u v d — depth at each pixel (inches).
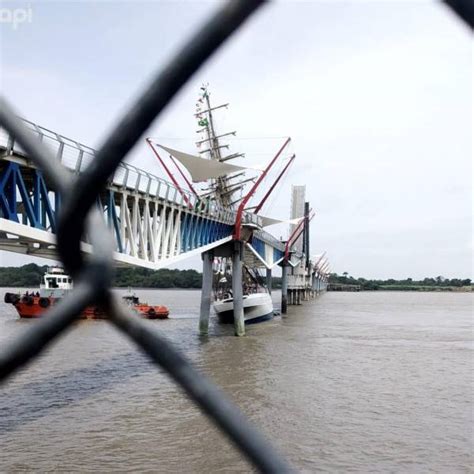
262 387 1086.4
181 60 55.9
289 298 4761.3
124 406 925.8
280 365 1349.7
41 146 76.0
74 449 708.7
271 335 2075.5
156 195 1378.0
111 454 690.8
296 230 3678.6
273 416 875.4
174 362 74.8
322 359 1451.8
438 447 729.0
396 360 1448.1
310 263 5743.1
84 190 67.7
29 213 901.2
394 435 779.4
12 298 2746.1
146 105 59.9
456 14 54.6
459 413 900.6
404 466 660.7
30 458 674.2
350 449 718.5
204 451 701.3
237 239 2145.7
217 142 2878.9
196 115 2893.7
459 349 1688.0
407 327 2541.8
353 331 2290.8
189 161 2150.6
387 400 987.9
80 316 74.0
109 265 71.7
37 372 1227.2
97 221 72.7
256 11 53.1
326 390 1065.5
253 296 2640.3
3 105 78.3
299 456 691.4
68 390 1047.0
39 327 68.2
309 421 848.3
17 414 876.6
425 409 925.8
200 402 75.7
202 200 1774.1
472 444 740.7
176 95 59.1
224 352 1571.1
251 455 74.8
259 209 2662.4
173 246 1539.1
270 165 2255.2
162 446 720.3
